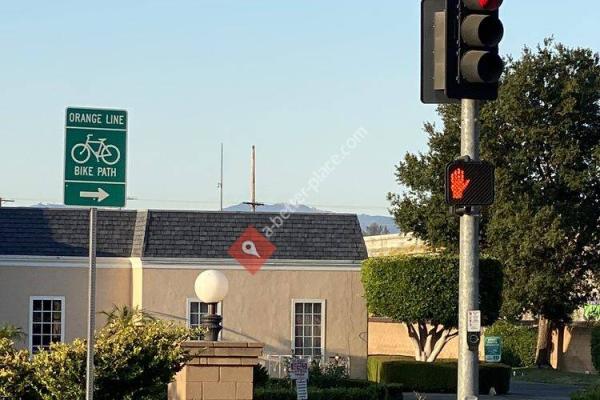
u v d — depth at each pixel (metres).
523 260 84.69
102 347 28.20
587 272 89.44
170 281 64.62
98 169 21.84
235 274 65.44
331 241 67.44
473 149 23.02
